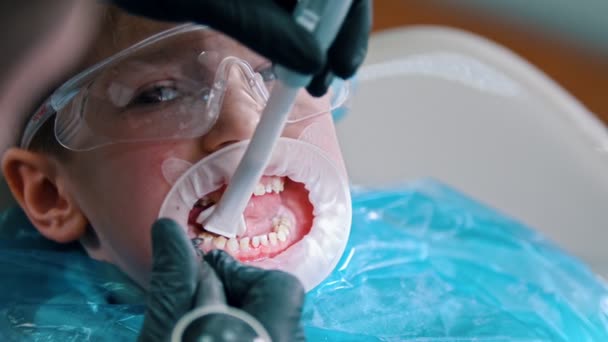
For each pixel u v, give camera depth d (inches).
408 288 42.1
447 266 46.6
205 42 35.2
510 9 102.5
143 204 35.8
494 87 62.9
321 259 36.7
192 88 34.9
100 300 40.0
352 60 28.6
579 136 60.7
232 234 33.9
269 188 36.6
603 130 61.5
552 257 51.7
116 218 37.2
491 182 60.6
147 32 35.6
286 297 30.3
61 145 38.3
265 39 26.5
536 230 56.8
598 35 98.3
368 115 62.5
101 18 36.1
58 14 36.3
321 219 37.1
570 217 58.4
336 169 37.4
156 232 31.6
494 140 61.6
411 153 61.9
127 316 39.0
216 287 30.6
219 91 34.5
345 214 37.6
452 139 62.1
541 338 40.3
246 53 35.5
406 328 39.3
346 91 39.9
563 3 100.0
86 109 36.2
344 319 39.3
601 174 59.0
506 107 62.2
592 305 46.4
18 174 40.8
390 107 62.8
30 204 41.0
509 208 59.6
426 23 101.3
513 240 52.0
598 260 56.5
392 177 61.1
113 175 36.5
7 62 36.8
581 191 58.8
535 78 63.8
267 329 29.5
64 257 42.1
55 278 41.4
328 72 29.1
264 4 26.7
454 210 54.9
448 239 51.3
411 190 56.4
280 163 35.6
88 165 37.5
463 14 103.3
